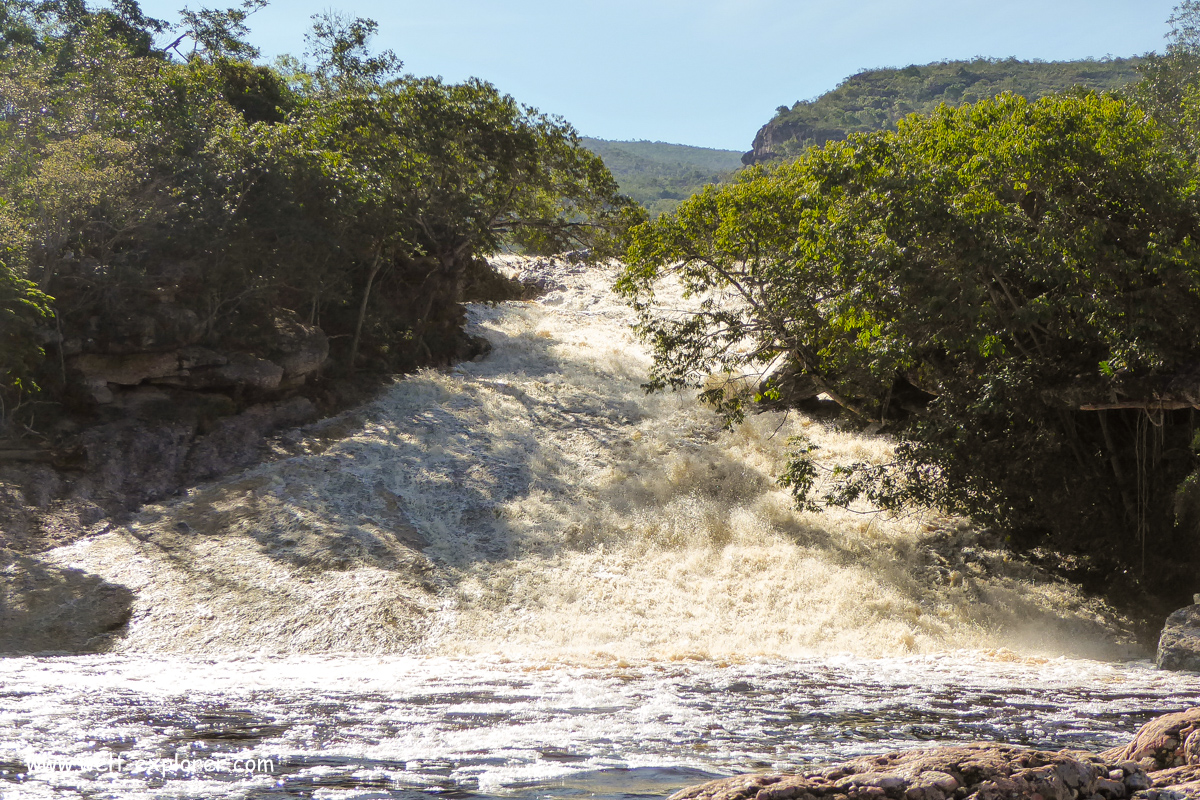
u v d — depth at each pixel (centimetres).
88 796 704
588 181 3784
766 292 2606
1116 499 2395
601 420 3288
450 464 2881
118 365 2811
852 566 2422
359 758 853
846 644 2052
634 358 3988
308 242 3130
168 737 945
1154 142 2186
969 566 2480
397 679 1460
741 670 1617
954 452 2186
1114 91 3123
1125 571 2372
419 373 3606
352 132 3662
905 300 2059
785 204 2517
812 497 2756
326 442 2994
